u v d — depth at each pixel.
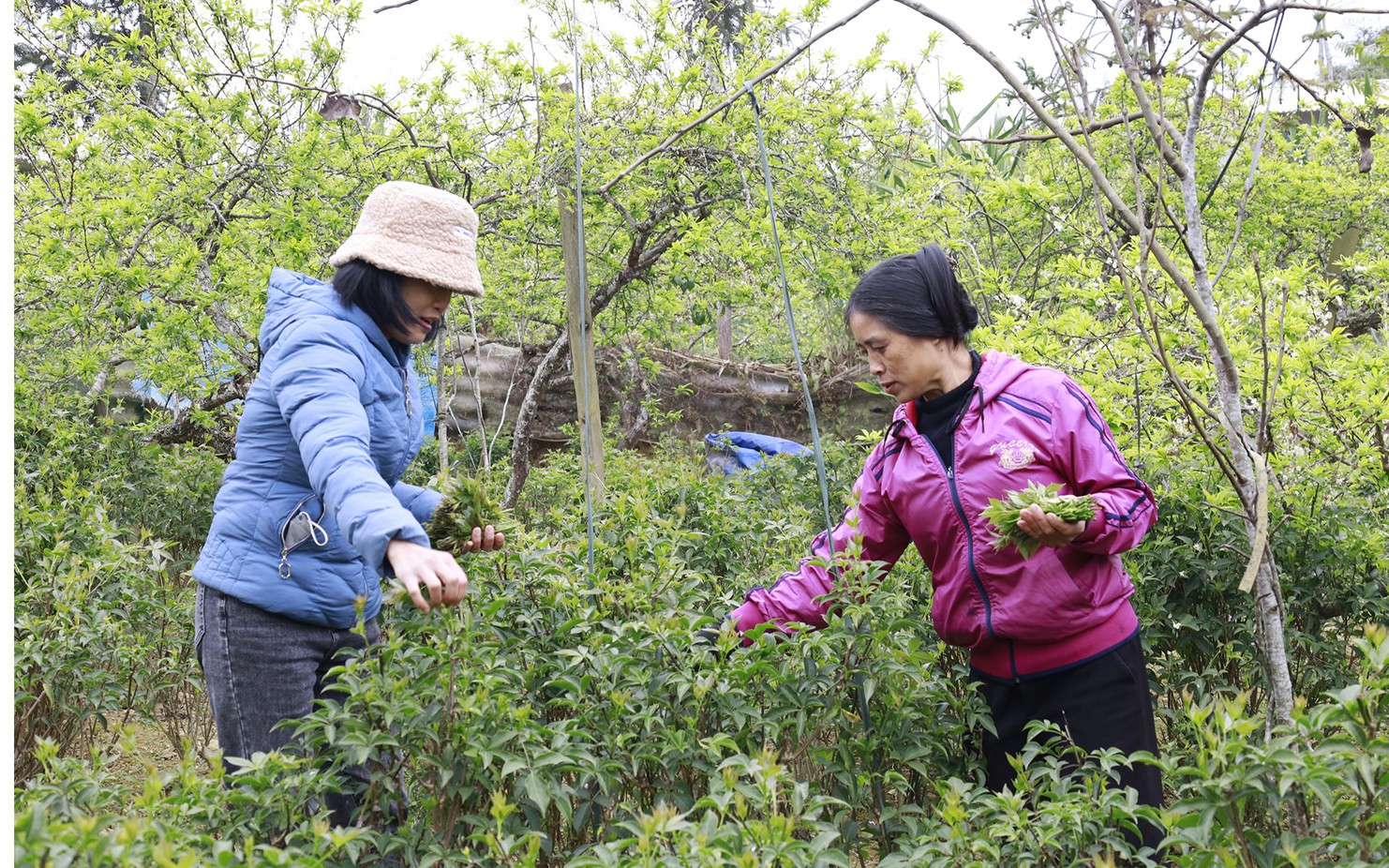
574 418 9.95
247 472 2.13
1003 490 2.13
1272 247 6.18
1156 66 2.17
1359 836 1.36
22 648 2.46
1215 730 1.57
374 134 5.92
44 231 5.24
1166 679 3.07
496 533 2.11
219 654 2.13
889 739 2.03
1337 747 1.35
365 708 1.75
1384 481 3.31
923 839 1.69
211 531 2.15
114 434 5.62
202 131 5.32
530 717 1.92
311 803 1.89
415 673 1.82
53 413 5.23
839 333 9.66
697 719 1.90
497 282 6.74
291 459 2.11
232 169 5.67
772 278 5.73
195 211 5.43
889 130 5.89
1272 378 3.14
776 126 5.51
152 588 3.32
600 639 1.95
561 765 1.68
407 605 2.20
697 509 3.66
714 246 5.70
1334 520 3.12
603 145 5.71
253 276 5.23
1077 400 2.15
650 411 9.12
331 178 5.49
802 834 1.90
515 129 6.22
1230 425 2.29
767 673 1.95
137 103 5.57
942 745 2.10
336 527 2.13
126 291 5.05
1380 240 6.00
